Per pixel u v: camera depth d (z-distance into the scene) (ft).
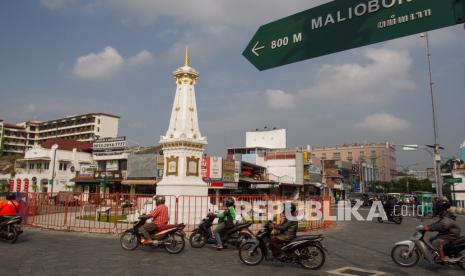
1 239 39.50
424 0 11.09
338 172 215.10
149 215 34.30
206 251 34.91
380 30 11.78
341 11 12.56
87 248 35.29
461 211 107.14
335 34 12.59
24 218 53.78
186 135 58.95
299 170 152.15
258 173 139.64
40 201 54.44
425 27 10.98
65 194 52.49
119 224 53.83
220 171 111.45
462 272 27.07
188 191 57.11
